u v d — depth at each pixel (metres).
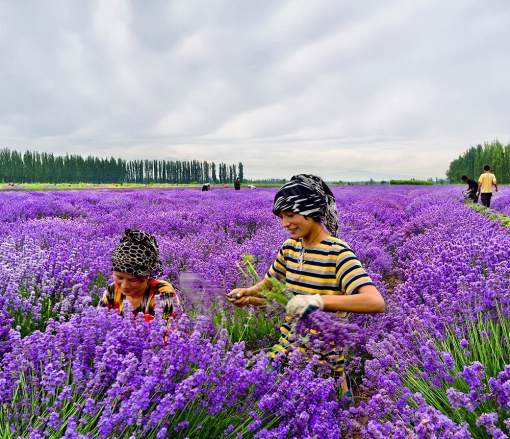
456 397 1.71
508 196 20.03
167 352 1.78
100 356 1.87
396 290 3.88
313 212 1.98
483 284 2.96
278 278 2.34
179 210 12.12
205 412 1.76
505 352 2.36
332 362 2.09
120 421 1.53
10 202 12.84
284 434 1.72
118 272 2.21
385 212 12.97
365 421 2.18
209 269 4.62
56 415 1.52
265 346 3.19
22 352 1.88
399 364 2.32
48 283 3.71
